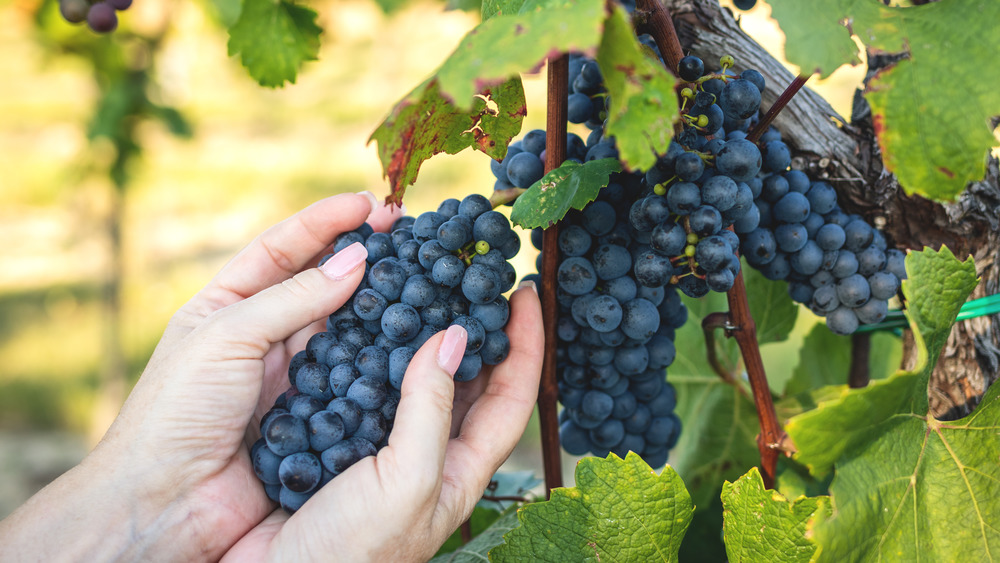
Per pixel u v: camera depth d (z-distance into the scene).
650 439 0.48
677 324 0.46
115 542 0.42
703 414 0.53
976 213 0.43
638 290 0.43
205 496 0.44
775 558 0.38
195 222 2.70
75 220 2.38
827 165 0.44
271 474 0.41
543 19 0.33
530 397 0.44
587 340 0.44
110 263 1.45
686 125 0.39
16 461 1.73
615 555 0.40
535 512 0.40
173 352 0.44
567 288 0.43
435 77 0.34
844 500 0.38
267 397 0.50
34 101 3.46
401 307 0.42
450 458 0.43
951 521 0.39
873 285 0.43
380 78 3.43
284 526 0.40
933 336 0.40
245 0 0.45
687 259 0.40
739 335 0.43
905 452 0.40
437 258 0.42
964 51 0.35
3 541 0.41
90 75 1.33
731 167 0.39
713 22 0.44
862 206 0.44
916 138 0.35
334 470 0.40
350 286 0.43
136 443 0.43
